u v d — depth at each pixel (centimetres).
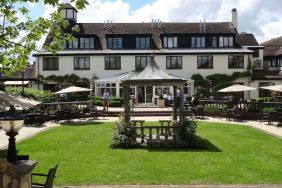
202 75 4669
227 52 4638
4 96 927
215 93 4575
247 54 4678
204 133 2244
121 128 1831
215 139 2030
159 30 4925
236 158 1539
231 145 1848
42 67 4622
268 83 4744
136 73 2080
